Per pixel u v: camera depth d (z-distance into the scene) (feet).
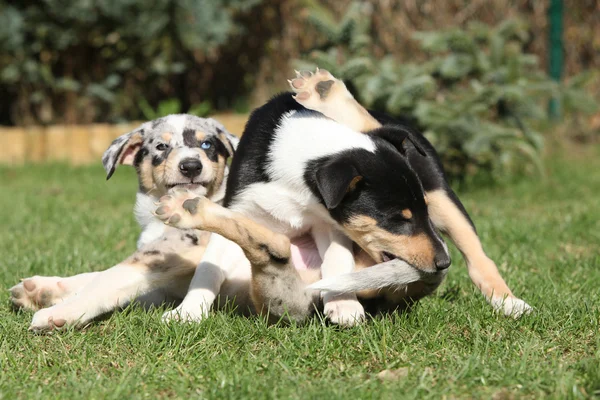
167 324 15.89
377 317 16.85
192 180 19.79
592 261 22.79
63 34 49.47
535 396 12.60
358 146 16.47
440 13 46.19
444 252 15.85
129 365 14.43
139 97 54.39
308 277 17.19
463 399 12.57
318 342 14.93
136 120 54.70
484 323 16.42
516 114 37.91
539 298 18.30
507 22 39.11
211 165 20.10
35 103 53.72
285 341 15.15
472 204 34.50
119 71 53.21
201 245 18.10
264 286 15.94
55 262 22.20
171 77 55.52
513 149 39.32
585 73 40.96
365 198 16.03
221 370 13.80
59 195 38.93
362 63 34.01
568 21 50.72
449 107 35.35
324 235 17.39
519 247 25.35
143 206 20.51
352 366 14.14
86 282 18.10
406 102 34.12
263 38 53.98
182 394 12.89
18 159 50.39
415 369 13.66
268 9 53.42
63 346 15.12
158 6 49.11
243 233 15.34
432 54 45.29
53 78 52.01
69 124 53.47
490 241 26.27
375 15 45.55
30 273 21.27
